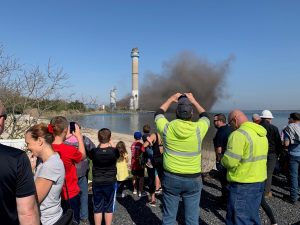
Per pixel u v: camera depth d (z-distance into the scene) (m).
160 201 6.44
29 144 2.87
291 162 6.29
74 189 3.82
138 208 5.98
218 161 5.94
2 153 1.78
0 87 8.69
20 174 1.81
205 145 19.91
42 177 2.78
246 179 3.85
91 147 4.75
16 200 1.83
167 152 3.89
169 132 3.83
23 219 1.84
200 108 4.14
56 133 3.65
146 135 6.56
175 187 3.85
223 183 5.89
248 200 3.86
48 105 9.43
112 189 4.66
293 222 5.29
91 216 5.50
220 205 6.04
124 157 6.60
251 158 3.84
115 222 5.24
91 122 11.10
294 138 6.24
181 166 3.80
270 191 6.79
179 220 5.27
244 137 3.84
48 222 2.86
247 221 3.87
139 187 6.76
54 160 2.88
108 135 4.66
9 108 8.73
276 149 6.60
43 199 2.78
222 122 6.00
